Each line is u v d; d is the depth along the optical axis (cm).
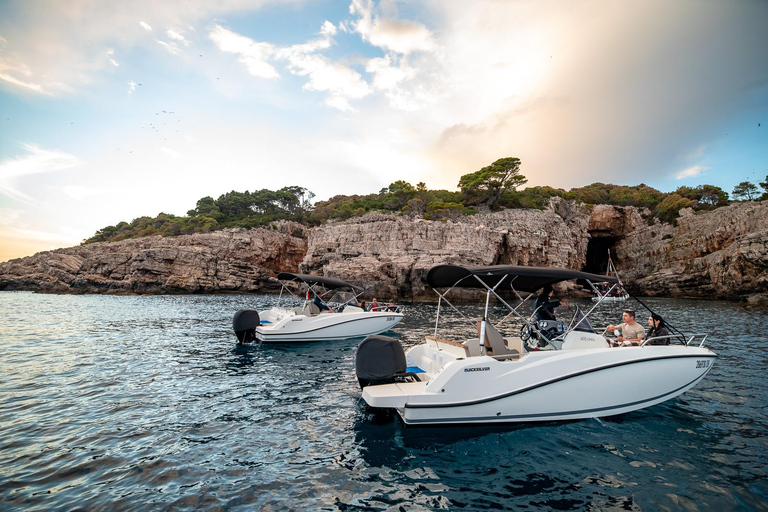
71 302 3962
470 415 616
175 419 656
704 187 7750
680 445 558
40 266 6738
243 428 617
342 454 528
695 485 451
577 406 648
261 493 429
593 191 8769
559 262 5831
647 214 7556
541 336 724
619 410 670
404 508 404
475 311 2655
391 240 5103
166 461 504
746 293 4097
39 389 834
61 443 559
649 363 681
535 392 629
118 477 462
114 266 6450
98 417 664
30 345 1380
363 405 729
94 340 1493
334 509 401
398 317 1612
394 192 8162
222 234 7200
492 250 5056
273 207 10569
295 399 766
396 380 698
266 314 1714
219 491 432
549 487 447
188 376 943
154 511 391
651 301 4297
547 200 6862
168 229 8688
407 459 514
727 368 1016
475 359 625
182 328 1875
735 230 4862
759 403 737
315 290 1691
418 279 4450
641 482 459
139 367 1036
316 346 1345
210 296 5553
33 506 400
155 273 6294
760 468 492
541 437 583
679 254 5581
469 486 448
